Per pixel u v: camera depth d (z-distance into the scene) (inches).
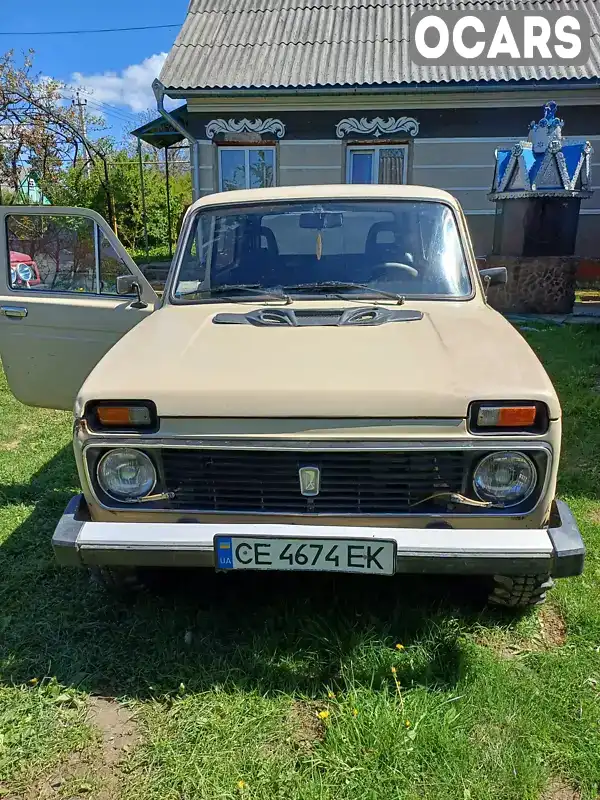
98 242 129.3
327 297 118.3
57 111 721.6
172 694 90.4
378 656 94.0
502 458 82.2
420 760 77.9
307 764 78.4
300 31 480.7
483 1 475.8
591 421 191.8
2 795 75.9
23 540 131.4
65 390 136.2
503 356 90.9
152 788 76.2
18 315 135.0
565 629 102.5
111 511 87.8
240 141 446.9
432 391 81.7
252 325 106.2
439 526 84.7
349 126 442.3
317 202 129.2
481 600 108.6
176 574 117.6
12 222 134.3
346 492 85.0
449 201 129.9
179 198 821.9
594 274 460.8
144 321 113.8
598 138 436.1
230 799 74.5
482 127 436.8
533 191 348.5
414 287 120.7
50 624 105.7
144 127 507.5
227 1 514.3
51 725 85.4
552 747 79.9
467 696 87.4
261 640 99.3
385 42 463.5
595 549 123.8
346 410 81.7
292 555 83.8
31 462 171.2
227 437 83.0
